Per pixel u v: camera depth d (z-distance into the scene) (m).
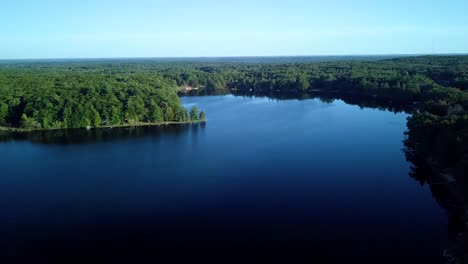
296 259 73.19
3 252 75.88
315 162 120.19
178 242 78.75
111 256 74.56
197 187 102.88
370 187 102.00
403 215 87.94
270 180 106.75
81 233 82.06
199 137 152.75
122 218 87.62
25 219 87.62
